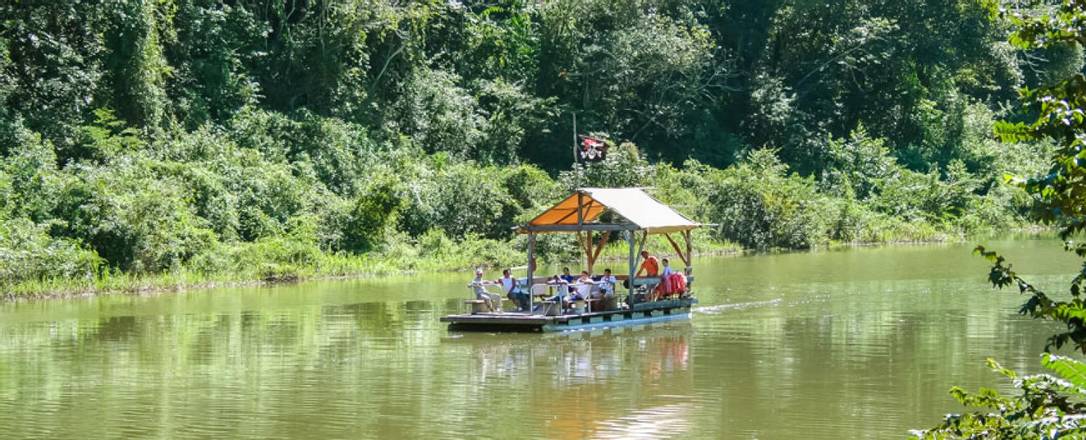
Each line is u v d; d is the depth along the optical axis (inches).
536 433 811.4
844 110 3996.1
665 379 1013.8
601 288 1395.2
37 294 1705.2
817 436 791.1
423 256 2299.5
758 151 3233.3
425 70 3036.4
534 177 2677.2
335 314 1508.4
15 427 839.7
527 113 3174.2
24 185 1871.3
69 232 1861.5
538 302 1438.2
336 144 2546.8
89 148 2149.4
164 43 2513.5
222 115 2549.2
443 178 2498.8
